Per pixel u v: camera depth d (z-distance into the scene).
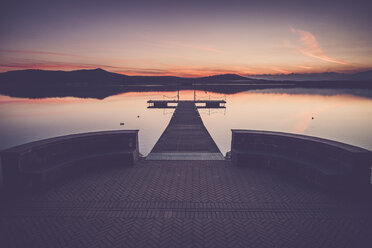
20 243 4.72
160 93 119.81
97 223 5.37
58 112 54.12
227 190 7.01
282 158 8.26
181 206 6.09
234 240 4.84
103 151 9.07
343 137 31.28
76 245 4.68
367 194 6.72
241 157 8.88
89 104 70.94
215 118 47.88
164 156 10.59
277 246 4.68
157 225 5.31
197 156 10.65
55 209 5.93
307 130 36.03
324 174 6.80
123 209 5.94
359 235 4.99
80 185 7.28
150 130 34.44
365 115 50.47
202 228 5.21
